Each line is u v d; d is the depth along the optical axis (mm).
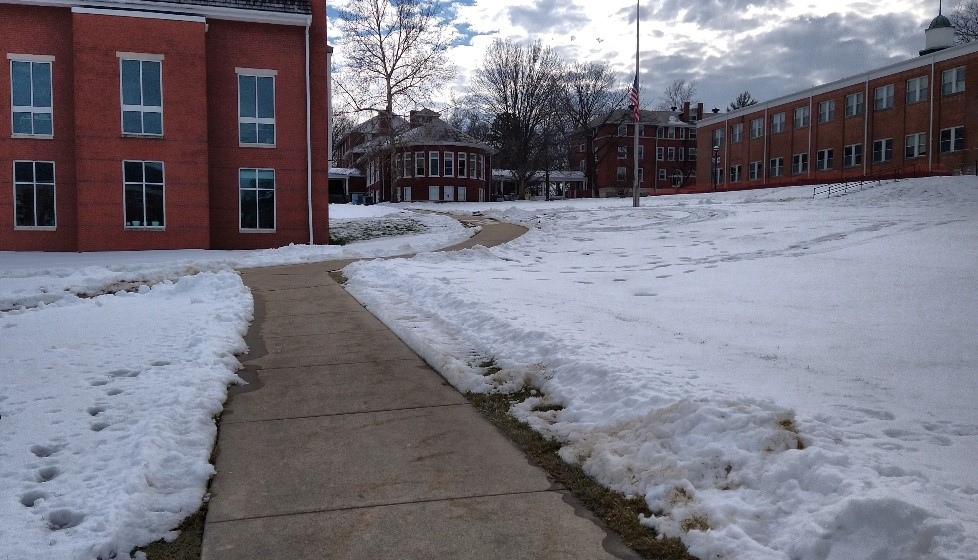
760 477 4457
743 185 58125
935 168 45844
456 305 10703
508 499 4773
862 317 9102
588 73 82500
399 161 65938
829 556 3584
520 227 29469
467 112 93750
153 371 7723
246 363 8578
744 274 13664
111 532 4203
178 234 24375
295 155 26094
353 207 45594
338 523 4465
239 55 25422
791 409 5238
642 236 23547
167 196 24266
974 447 4719
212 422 6332
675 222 27781
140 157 23969
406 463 5418
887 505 3654
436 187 68188
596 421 5805
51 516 4453
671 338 8250
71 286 15797
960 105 44969
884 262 13531
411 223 34625
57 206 23891
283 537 4297
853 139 52719
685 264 16391
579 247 21609
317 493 4910
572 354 7320
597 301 11203
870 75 51000
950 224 18859
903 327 8359
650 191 71250
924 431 4992
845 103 53375
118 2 23688
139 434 5727
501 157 80812
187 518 4578
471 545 4168
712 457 4793
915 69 47719
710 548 3889
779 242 19172
